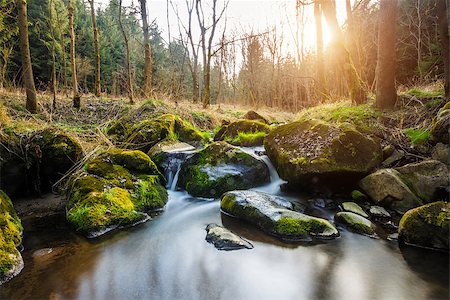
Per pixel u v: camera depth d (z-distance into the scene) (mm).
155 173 7074
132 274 4074
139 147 8719
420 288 3613
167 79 21594
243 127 10141
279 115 17125
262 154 8156
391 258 4238
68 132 7852
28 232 5168
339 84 15930
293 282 3863
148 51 15969
